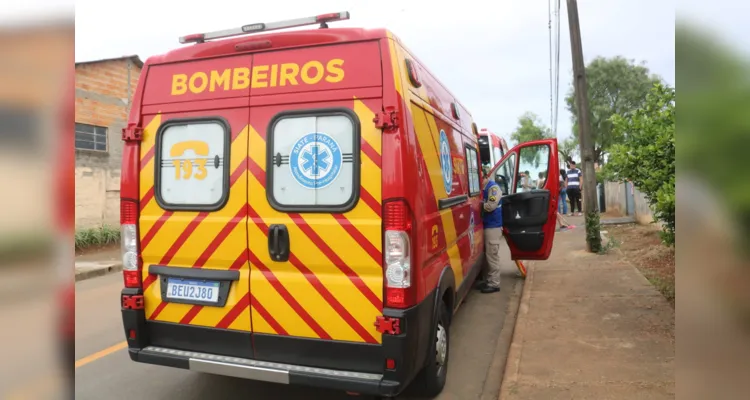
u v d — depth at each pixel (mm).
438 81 4449
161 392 4129
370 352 3111
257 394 4082
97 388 4207
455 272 4430
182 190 3512
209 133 3457
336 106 3180
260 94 3348
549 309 5676
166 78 3602
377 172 3084
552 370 4066
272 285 3281
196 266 3471
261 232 3299
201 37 3600
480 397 3912
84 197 12141
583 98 9062
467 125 5836
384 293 3064
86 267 9594
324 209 3170
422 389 3848
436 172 3811
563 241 10523
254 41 3385
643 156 5027
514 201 6961
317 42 3271
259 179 3312
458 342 5160
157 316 3578
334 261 3160
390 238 3039
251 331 3348
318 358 3223
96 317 6414
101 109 12562
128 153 3629
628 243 9883
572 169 16875
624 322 5098
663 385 3707
